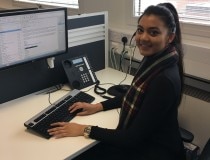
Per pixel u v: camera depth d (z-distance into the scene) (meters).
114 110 1.53
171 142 1.30
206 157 1.17
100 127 1.31
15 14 1.38
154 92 1.17
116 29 2.26
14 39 1.43
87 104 1.51
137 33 1.29
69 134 1.28
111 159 1.37
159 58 1.24
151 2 2.16
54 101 1.63
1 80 1.57
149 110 1.17
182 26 1.95
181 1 1.98
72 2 2.92
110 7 2.38
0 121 1.41
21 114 1.48
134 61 2.20
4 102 1.61
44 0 3.30
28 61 1.54
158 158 1.28
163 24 1.19
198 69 1.80
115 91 1.73
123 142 1.21
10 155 1.15
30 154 1.16
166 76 1.17
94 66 2.09
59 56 1.80
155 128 1.22
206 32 1.84
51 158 1.14
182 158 1.40
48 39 1.59
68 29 1.81
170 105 1.19
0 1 3.84
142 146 1.30
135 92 1.29
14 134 1.29
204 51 1.74
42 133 1.27
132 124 1.23
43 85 1.78
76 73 1.82
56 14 1.58
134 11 2.22
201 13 1.89
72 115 1.45
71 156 1.17
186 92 1.91
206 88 1.86
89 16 1.92
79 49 1.93
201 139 1.89
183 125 1.96
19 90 1.67
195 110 1.86
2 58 1.41
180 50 1.31
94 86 1.84
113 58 2.29
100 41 2.07
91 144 1.24
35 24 1.50
